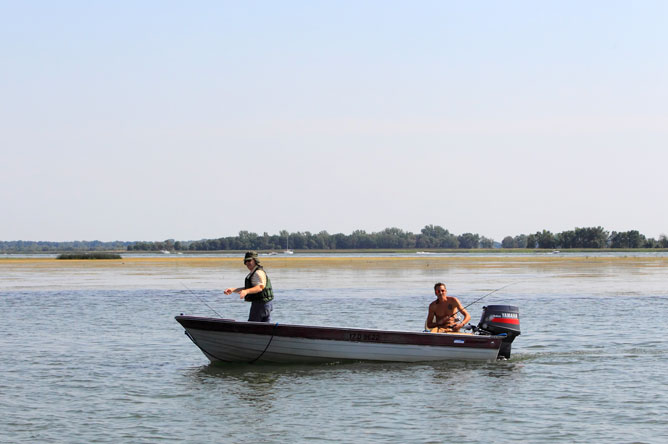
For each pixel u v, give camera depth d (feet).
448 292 147.84
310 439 41.01
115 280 200.95
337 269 280.92
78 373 59.26
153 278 212.84
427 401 49.44
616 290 150.92
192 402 49.65
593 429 42.34
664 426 42.83
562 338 77.92
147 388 53.83
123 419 45.32
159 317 100.78
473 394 51.39
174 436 41.81
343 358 61.87
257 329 60.39
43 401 49.80
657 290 150.41
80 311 110.01
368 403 49.03
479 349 63.26
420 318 99.40
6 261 406.62
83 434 42.09
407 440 40.63
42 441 40.75
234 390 53.11
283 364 62.18
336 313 105.81
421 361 62.75
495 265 322.34
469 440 40.52
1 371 60.08
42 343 75.31
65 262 388.37
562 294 140.46
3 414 46.29
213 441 40.88
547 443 39.88
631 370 59.72
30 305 120.88
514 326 64.13
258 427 43.47
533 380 56.08
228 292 59.88
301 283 181.27
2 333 83.30
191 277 219.20
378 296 138.00
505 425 43.34
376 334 61.72
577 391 52.03
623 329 85.25
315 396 51.21
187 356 67.21
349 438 41.11
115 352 69.41
